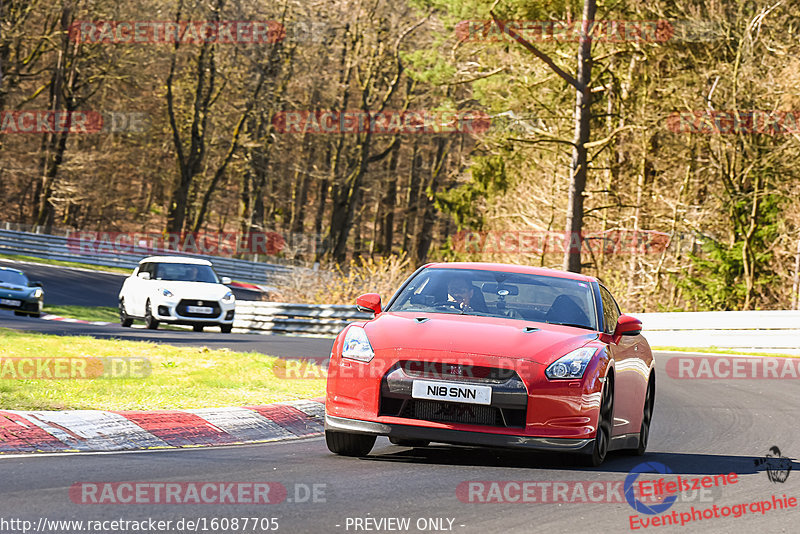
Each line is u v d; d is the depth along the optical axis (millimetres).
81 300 133500
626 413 29750
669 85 134750
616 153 152750
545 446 25375
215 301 88812
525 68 127375
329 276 111500
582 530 19094
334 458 27281
